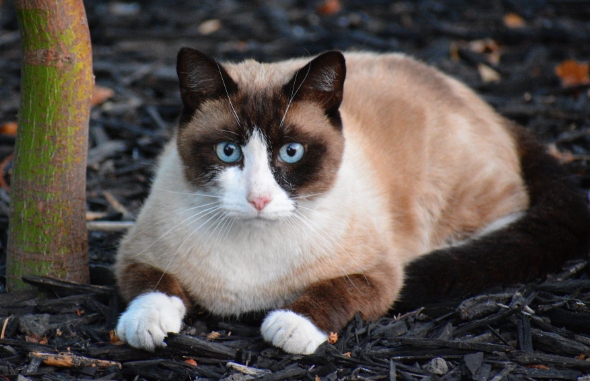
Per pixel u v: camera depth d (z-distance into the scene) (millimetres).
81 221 5297
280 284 5020
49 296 5289
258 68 5281
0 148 7680
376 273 5125
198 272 5000
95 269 5660
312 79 4828
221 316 5152
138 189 7109
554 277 5539
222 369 4551
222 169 4801
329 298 4875
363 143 5824
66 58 4816
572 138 7742
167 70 9516
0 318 5012
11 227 5203
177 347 4605
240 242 4906
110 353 4668
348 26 11031
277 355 4609
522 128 7059
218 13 11391
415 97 6281
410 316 5047
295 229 4906
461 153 6223
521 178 6648
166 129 8227
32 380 4426
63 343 4820
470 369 4445
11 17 11008
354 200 5223
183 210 5023
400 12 11438
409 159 5996
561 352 4703
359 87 6211
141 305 4777
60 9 4715
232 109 4773
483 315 5000
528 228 5801
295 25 11117
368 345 4719
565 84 9016
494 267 5441
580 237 5805
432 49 10203
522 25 10836
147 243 5176
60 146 5000
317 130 4859
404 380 4449
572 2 11484
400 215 5945
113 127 8188
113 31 10641
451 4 11633
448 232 6289
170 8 11516
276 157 4770
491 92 9078
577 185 6625
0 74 9312
